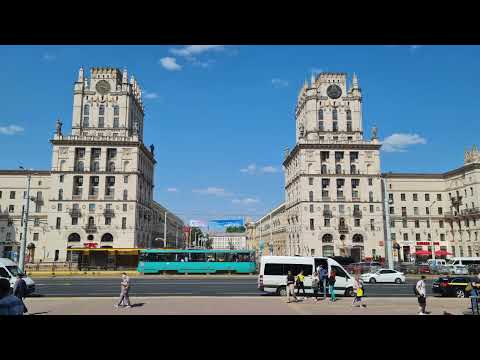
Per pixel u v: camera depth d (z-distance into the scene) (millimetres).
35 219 101000
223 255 60000
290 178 110250
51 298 27375
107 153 92875
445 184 106312
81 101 96875
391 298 28562
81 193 91000
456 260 72062
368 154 95938
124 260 63344
